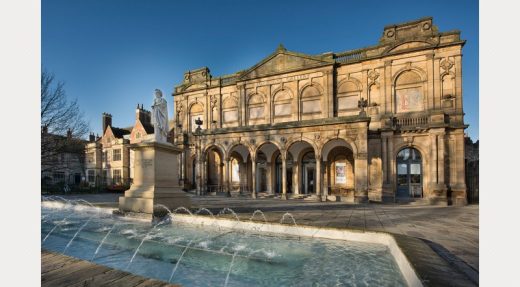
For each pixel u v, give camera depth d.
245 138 25.59
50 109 26.47
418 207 17.78
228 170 26.27
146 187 12.04
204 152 27.58
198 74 34.66
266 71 29.91
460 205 20.09
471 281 4.36
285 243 7.88
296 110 28.03
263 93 30.00
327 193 26.00
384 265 6.01
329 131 22.14
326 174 26.28
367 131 21.62
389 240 7.49
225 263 6.14
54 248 7.50
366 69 25.55
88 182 46.09
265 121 29.53
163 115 12.99
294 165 27.56
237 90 31.42
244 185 30.70
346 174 25.72
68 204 16.11
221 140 26.73
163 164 12.43
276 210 14.65
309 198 23.86
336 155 26.22
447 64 22.69
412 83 23.88
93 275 4.46
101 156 48.75
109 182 46.12
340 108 26.52
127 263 6.20
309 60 27.88
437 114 21.78
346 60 26.53
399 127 22.84
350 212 14.30
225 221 10.14
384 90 24.52
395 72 24.33
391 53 24.25
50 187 35.84
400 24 24.61
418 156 22.83
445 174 21.28
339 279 5.20
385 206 18.09
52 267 4.81
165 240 8.18
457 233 8.98
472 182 24.00
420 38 23.38
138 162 12.51
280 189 29.31
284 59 29.12
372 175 23.59
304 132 23.11
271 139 24.42
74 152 29.83
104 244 7.81
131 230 9.58
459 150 21.41
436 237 8.38
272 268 5.82
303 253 6.88
